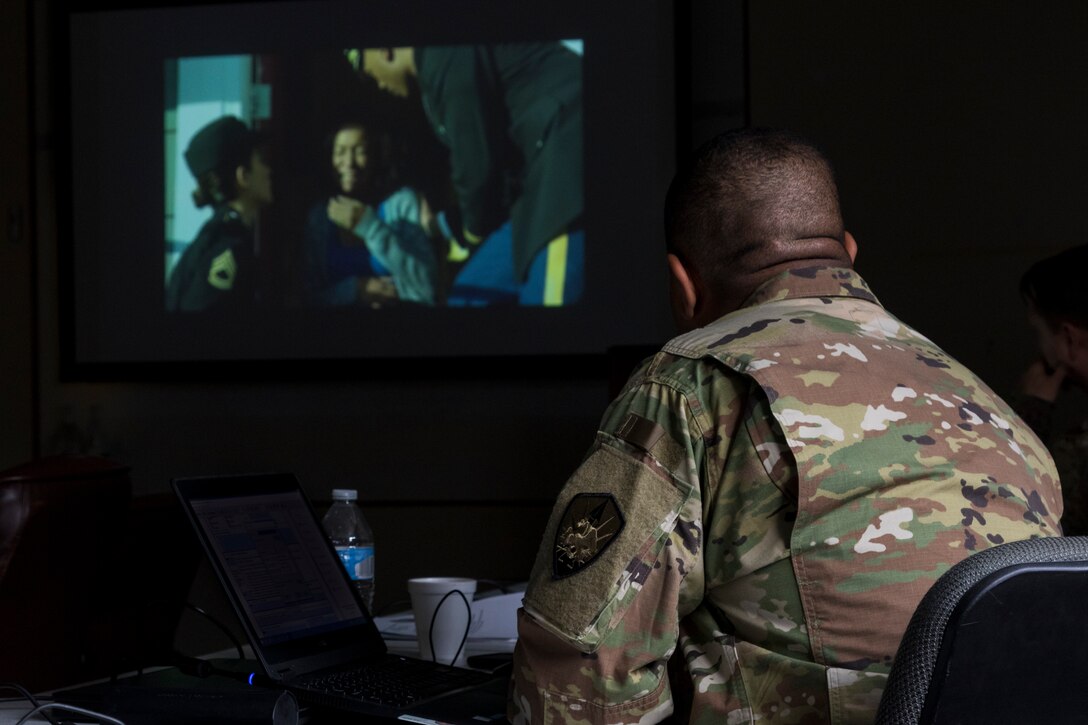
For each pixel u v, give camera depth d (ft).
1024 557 2.41
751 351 3.41
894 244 12.26
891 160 12.29
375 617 6.79
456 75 13.30
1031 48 12.08
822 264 3.73
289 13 13.61
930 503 3.20
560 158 13.07
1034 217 12.00
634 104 12.87
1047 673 2.40
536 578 3.40
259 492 5.07
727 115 12.83
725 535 3.29
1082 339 11.62
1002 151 12.09
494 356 13.10
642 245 12.84
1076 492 9.97
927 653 2.35
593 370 12.91
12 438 13.99
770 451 3.24
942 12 12.25
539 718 3.28
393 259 13.39
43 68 14.14
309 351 13.51
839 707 3.10
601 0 12.98
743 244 3.76
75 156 13.93
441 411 13.35
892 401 3.34
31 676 7.83
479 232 13.23
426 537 13.26
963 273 12.10
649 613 3.24
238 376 13.55
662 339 12.80
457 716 3.87
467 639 5.79
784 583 3.19
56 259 14.05
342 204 13.50
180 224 13.76
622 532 3.26
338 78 13.52
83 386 13.97
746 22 12.58
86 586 8.19
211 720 3.66
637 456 3.37
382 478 13.41
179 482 4.60
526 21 13.16
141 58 13.84
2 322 14.03
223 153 13.71
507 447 13.21
